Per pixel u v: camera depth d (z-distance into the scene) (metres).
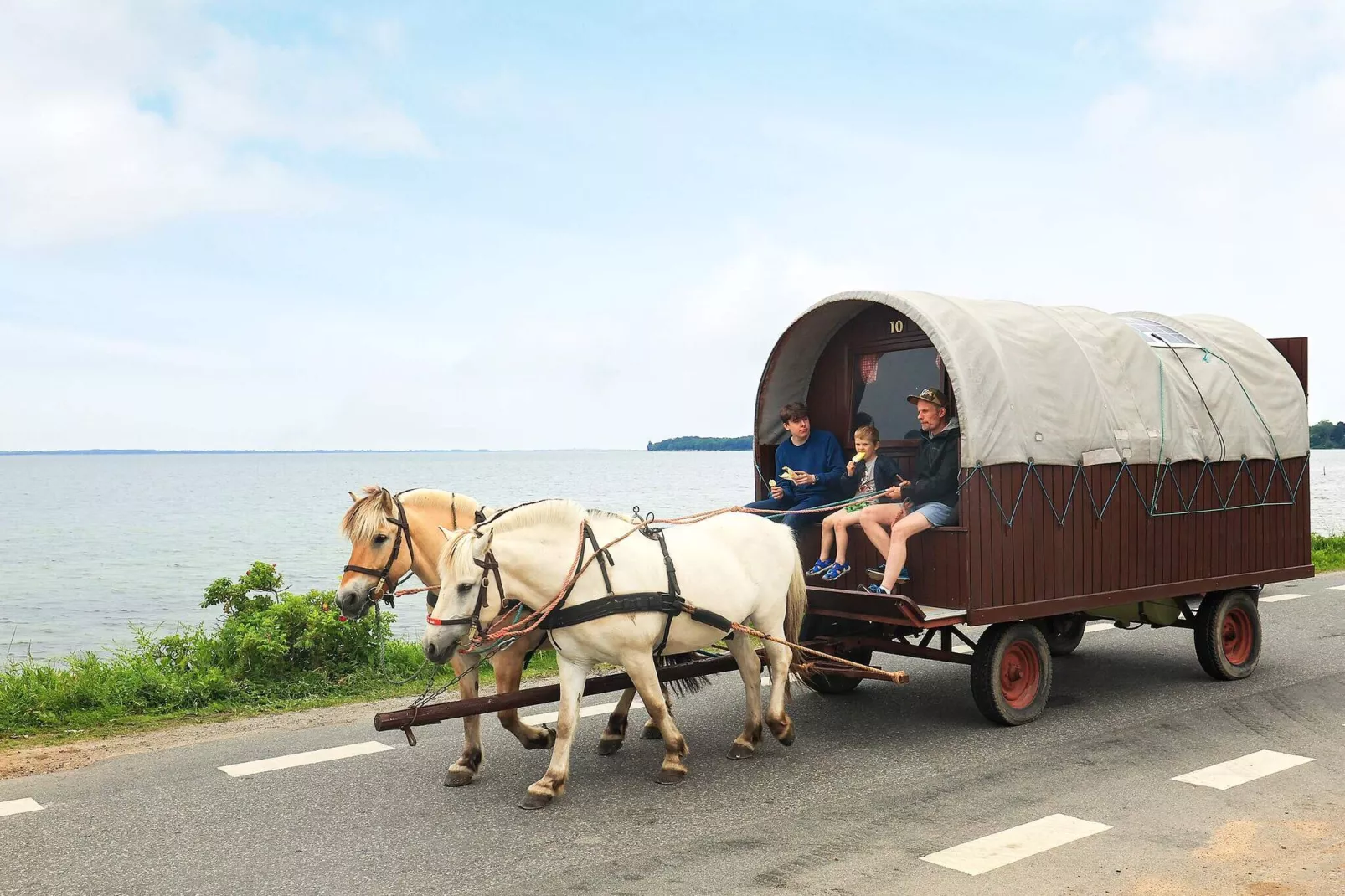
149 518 61.69
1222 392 9.60
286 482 153.00
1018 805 6.20
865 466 8.83
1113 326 9.06
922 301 8.02
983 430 7.64
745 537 7.44
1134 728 8.05
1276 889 4.87
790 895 4.90
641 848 5.59
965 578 7.65
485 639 6.23
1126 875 5.07
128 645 18.33
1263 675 9.96
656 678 6.75
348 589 6.92
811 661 8.20
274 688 9.64
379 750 7.68
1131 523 8.75
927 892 4.91
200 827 6.02
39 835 5.91
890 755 7.38
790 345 9.52
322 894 5.03
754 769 7.12
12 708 8.70
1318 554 19.89
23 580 29.25
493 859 5.47
